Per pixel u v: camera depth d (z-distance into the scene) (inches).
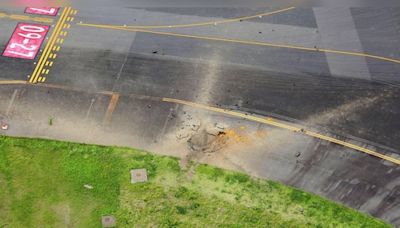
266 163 855.7
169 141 880.3
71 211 789.2
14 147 862.5
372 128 901.8
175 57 1001.5
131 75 970.7
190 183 826.8
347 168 850.1
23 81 952.9
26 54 992.9
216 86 958.4
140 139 882.8
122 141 879.1
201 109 925.2
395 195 818.8
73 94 938.7
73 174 831.1
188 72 978.7
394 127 903.7
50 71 970.1
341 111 924.6
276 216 791.7
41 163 843.4
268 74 977.5
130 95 940.6
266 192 820.0
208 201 807.1
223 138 885.8
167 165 848.3
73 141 875.4
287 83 964.6
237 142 880.9
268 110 925.8
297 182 832.9
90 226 774.5
